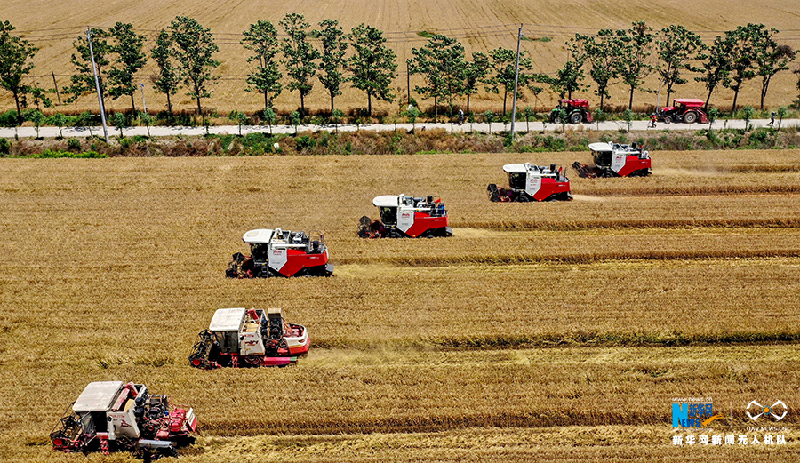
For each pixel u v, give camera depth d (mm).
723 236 106250
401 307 86000
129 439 63656
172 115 169875
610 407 68375
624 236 106375
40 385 71812
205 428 66500
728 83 174250
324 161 140750
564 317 83438
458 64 164750
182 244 103500
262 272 93375
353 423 67125
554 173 119938
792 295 88312
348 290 90000
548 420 67688
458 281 92812
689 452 63281
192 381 72062
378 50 167875
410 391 70875
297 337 75938
